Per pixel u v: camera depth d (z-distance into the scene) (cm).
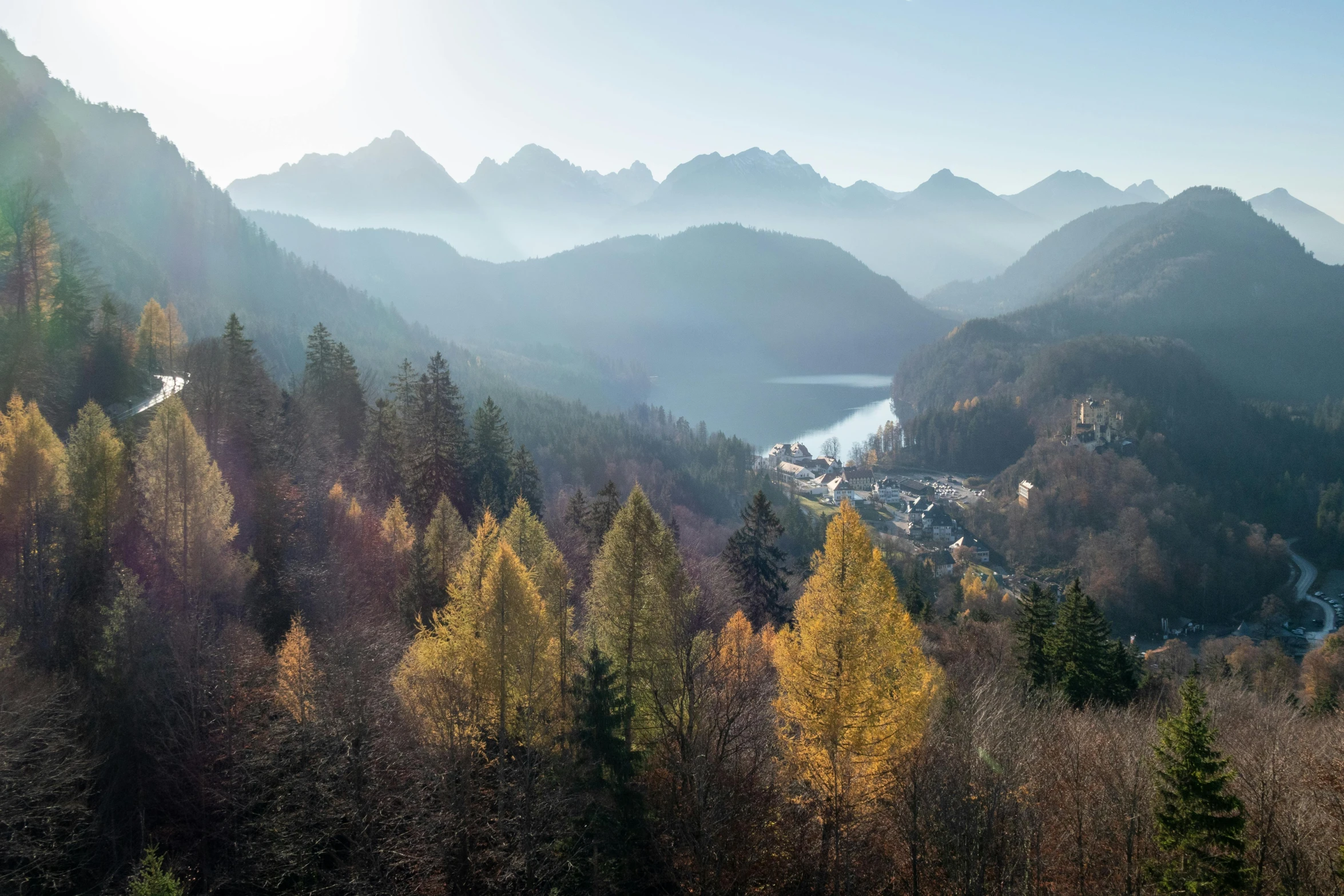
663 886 2461
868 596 2428
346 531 5388
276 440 6284
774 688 3044
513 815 2673
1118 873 2439
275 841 2862
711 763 2419
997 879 2273
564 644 3138
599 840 2511
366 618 4091
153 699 3067
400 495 6994
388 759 2933
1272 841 2348
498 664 2775
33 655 3312
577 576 5825
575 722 2719
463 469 7406
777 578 5553
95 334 7356
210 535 3888
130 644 3172
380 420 7056
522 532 4247
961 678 4378
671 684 2761
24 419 3984
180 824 2998
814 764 2434
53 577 3819
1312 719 4409
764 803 2447
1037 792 2652
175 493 3856
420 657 2948
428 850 2694
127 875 2769
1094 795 2631
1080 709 4394
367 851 2702
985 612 8000
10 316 6581
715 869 2269
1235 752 2981
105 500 3897
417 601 4259
